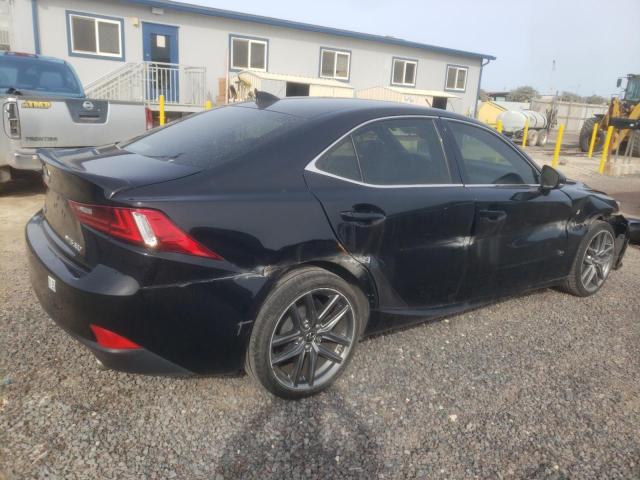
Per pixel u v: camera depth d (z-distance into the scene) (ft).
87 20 49.65
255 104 11.54
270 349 8.82
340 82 66.49
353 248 9.57
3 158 21.67
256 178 8.81
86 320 7.98
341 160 9.80
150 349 8.07
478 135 12.36
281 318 8.84
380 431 8.75
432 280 11.04
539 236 13.09
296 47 61.98
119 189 7.77
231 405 9.15
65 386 9.30
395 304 10.62
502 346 11.98
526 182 13.11
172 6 52.75
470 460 8.20
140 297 7.74
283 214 8.73
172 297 7.91
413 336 12.15
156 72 52.44
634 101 64.13
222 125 10.55
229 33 57.21
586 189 15.06
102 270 7.88
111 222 7.78
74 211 8.35
